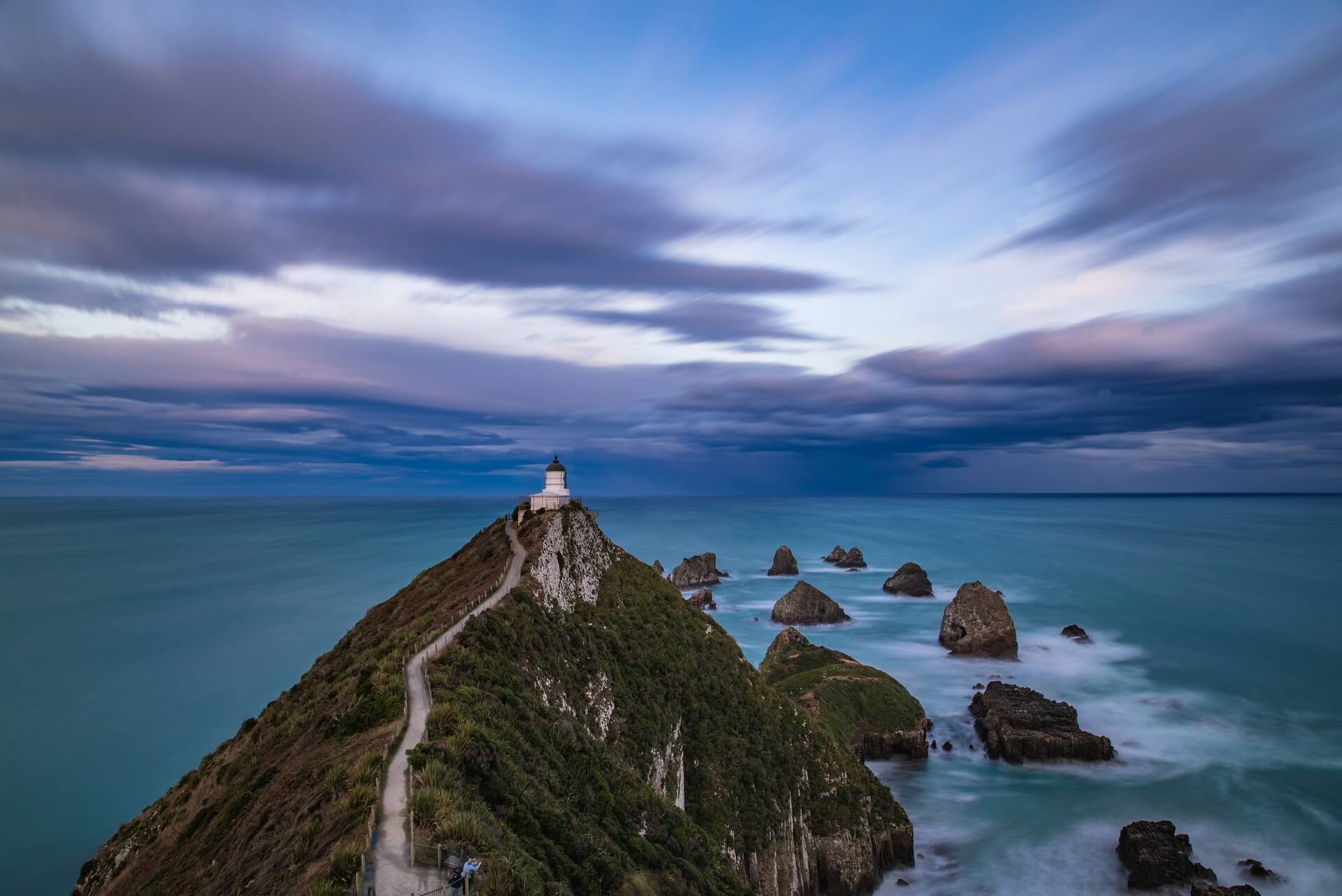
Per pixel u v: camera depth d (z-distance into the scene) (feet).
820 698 272.31
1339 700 315.99
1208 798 228.43
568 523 223.51
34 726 325.01
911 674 354.54
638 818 114.93
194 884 90.22
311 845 74.43
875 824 194.59
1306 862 191.93
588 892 79.66
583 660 162.71
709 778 170.30
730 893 112.27
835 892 179.52
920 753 263.08
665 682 183.93
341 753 97.14
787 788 183.01
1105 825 213.66
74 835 242.99
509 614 152.15
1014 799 231.71
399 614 191.93
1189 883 180.55
